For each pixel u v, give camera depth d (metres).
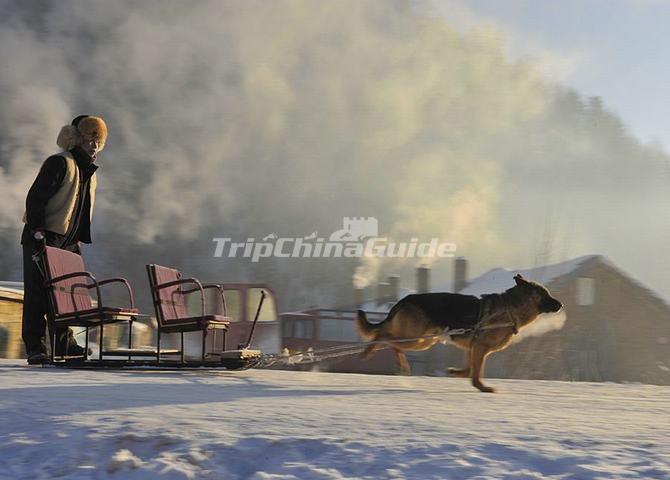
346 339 21.45
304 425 3.90
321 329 21.41
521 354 31.17
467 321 7.08
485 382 8.24
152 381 6.08
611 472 3.05
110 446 3.43
